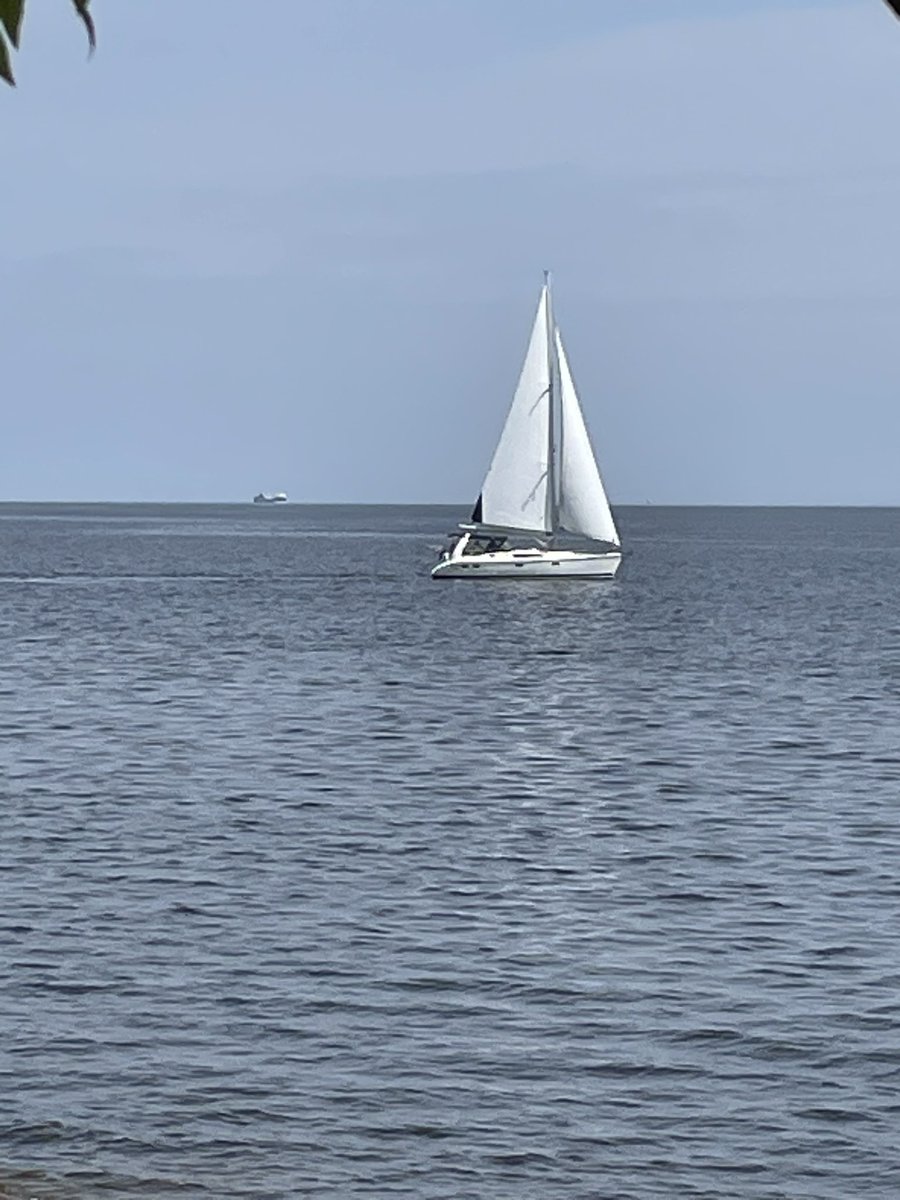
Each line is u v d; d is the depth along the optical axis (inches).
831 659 4992.6
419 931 1665.8
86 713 3577.8
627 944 1617.9
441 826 2278.5
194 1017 1378.0
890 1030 1344.7
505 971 1519.4
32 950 1573.6
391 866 1990.7
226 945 1600.6
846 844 2142.0
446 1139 1123.3
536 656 5083.7
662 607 7209.6
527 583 7834.6
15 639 5531.5
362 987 1464.1
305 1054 1286.9
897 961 1552.7
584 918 1727.4
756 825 2292.1
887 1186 1054.4
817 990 1459.2
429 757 2984.7
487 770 2832.2
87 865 1961.1
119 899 1787.6
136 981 1475.1
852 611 7066.9
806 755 3006.9
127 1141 1111.6
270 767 2832.2
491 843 2151.8
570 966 1536.7
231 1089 1210.0
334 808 2412.6
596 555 7637.8
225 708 3708.2
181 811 2358.5
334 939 1627.7
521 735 3309.5
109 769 2775.6
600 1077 1240.8
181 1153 1095.0
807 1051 1296.8
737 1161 1090.7
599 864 2011.6
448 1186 1050.1
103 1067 1253.7
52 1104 1176.8
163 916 1712.6
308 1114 1163.9
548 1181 1057.5
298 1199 1026.1
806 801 2501.2
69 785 2591.0
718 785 2667.3
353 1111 1170.0
